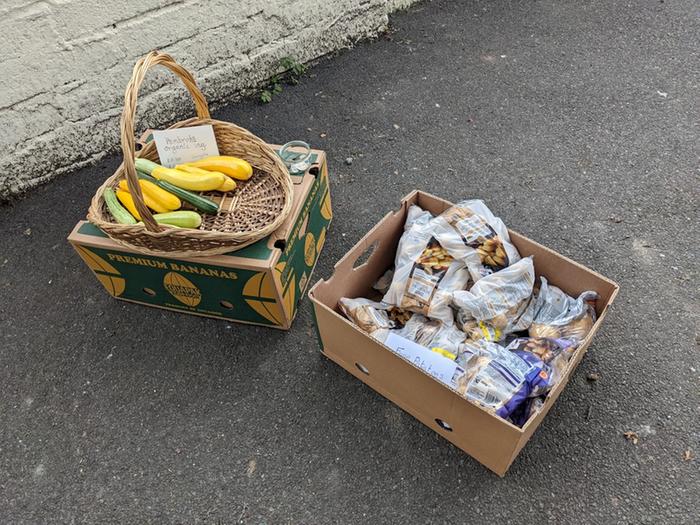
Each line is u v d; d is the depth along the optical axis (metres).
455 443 1.55
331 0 2.79
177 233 1.51
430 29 3.18
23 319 1.96
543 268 1.71
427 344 1.59
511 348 1.54
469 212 1.73
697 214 2.15
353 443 1.61
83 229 1.73
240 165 1.81
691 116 2.56
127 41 2.28
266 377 1.76
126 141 1.36
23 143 2.27
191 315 1.93
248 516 1.49
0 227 2.27
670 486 1.49
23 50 2.05
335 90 2.83
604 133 2.51
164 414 1.70
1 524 1.51
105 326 1.92
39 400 1.75
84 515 1.52
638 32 3.05
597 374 1.70
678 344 1.77
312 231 1.94
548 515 1.46
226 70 2.67
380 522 1.46
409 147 2.51
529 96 2.72
